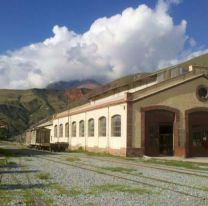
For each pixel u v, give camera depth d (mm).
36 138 67812
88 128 56500
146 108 44250
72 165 29562
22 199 13945
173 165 31828
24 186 17562
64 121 70562
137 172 24453
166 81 45375
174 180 20359
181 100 45781
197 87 46750
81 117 59938
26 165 29469
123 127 44312
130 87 53031
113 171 24906
